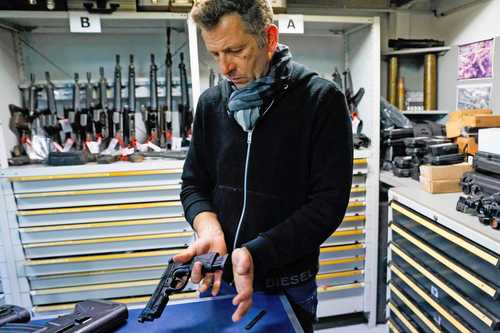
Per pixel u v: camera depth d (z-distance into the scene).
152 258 1.84
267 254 0.72
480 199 1.27
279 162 0.87
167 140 2.02
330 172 0.82
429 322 1.48
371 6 2.31
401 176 1.95
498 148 1.38
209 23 0.68
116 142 1.95
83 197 1.75
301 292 0.91
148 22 1.86
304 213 0.81
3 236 1.73
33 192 1.72
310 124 0.84
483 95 2.13
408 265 1.68
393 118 2.13
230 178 0.94
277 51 0.86
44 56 2.05
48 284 1.81
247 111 0.85
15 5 1.60
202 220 0.93
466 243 1.22
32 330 0.68
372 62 1.95
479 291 1.24
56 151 1.83
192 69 1.76
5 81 1.84
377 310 2.15
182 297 1.81
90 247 1.81
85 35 2.08
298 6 2.24
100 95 2.00
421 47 2.36
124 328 0.71
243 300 0.66
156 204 1.80
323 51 2.33
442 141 1.81
